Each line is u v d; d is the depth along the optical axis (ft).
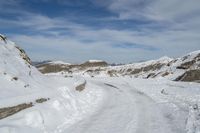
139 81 143.74
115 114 47.55
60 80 76.33
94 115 46.78
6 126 29.53
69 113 45.62
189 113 44.93
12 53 58.54
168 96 71.87
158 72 216.13
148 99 68.85
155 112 49.01
